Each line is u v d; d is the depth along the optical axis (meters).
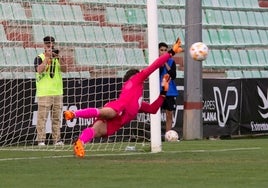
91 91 47.00
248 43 75.06
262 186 19.16
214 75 69.81
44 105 42.69
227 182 20.20
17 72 58.00
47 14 62.44
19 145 43.47
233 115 54.12
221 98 53.50
